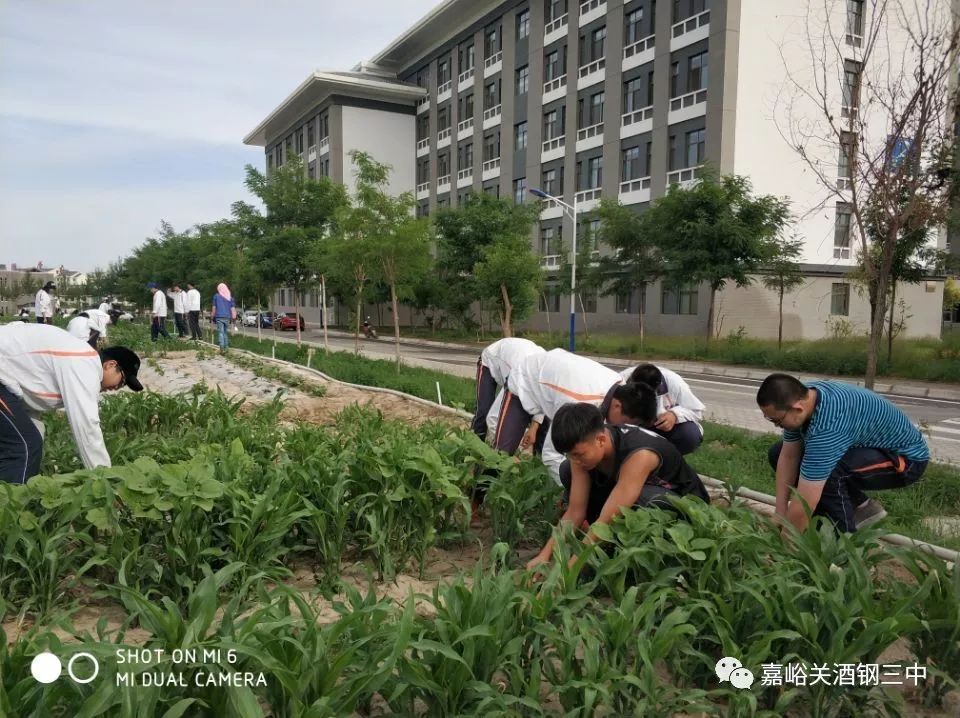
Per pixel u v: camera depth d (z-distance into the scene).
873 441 4.00
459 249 31.81
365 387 12.56
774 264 23.22
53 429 6.25
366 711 2.69
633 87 30.77
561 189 35.38
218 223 31.09
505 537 4.30
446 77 45.12
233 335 27.72
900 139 6.97
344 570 4.07
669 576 3.01
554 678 2.59
